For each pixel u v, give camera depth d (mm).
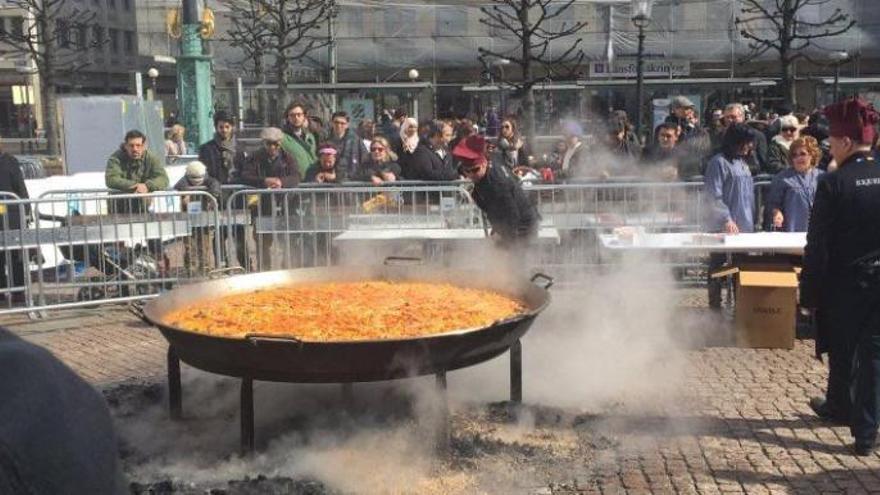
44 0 24750
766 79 24984
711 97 24172
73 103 15094
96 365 6789
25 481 1106
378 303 5152
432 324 4605
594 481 4426
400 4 33500
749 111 21750
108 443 1217
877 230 4637
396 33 33594
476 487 4355
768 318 6746
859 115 4680
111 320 8336
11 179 9570
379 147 10023
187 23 16875
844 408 5145
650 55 30875
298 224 8945
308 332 4465
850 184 4641
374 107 26078
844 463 4648
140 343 7465
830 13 30375
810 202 7605
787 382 6008
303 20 29938
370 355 4105
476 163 6191
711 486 4371
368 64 33594
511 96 19688
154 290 8961
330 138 11000
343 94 26000
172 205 9320
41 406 1146
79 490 1149
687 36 31125
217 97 29266
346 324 4629
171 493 4273
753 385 5953
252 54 25094
